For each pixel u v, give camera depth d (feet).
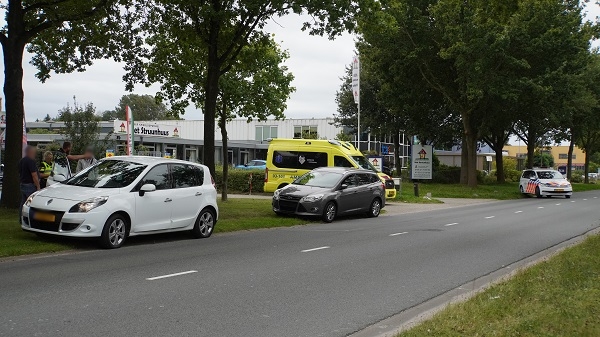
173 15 54.19
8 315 18.40
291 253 33.22
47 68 55.77
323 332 17.84
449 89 113.19
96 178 34.94
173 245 35.14
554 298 20.53
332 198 52.90
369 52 112.16
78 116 78.95
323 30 50.52
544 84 100.89
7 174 44.01
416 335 16.22
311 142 69.97
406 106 117.70
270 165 71.05
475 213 67.41
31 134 128.26
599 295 20.95
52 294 21.38
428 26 102.53
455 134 129.49
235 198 74.13
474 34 94.32
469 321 17.56
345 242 38.68
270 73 69.15
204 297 21.76
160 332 17.08
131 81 59.11
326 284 24.94
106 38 54.39
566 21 100.42
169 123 216.13
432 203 86.84
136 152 106.32
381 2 50.26
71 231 30.68
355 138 171.83
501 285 23.34
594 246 33.58
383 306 21.43
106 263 28.02
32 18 50.78
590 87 135.33
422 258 32.71
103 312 19.11
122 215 32.78
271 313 19.85
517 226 51.60
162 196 35.35
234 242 37.40
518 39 96.94
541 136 163.43
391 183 78.54
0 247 29.78
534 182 107.24
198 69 64.39
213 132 54.65
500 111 112.37
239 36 53.67
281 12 49.21
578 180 214.48
